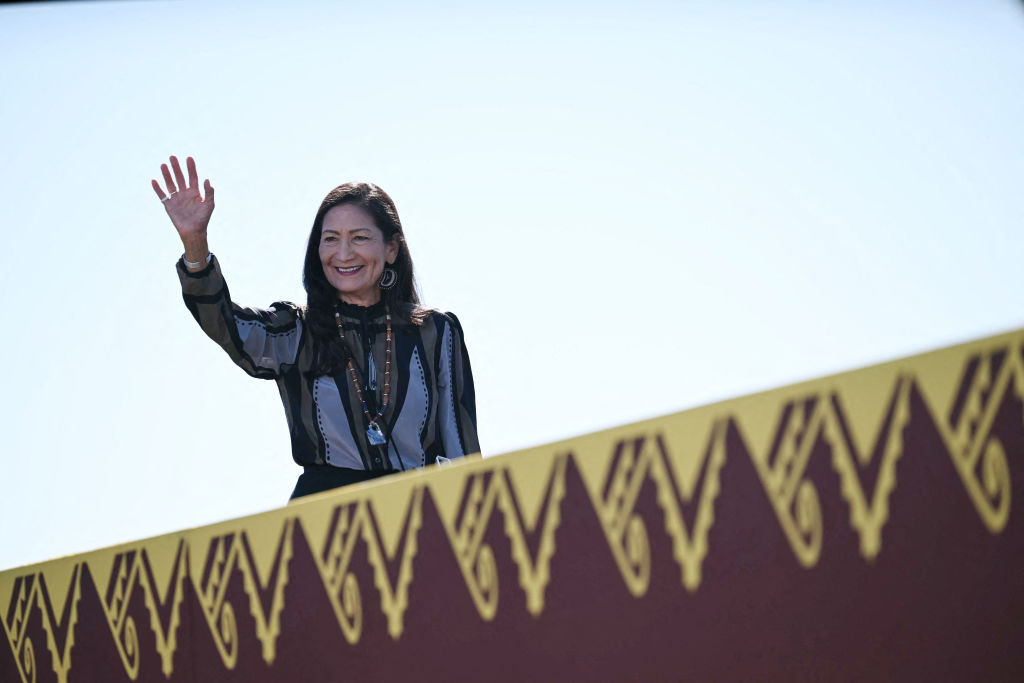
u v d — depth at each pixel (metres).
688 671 3.94
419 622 4.70
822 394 3.79
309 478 8.27
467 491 4.62
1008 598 3.38
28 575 6.79
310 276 8.71
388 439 8.40
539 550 4.36
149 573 5.98
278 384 8.48
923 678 3.50
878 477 3.65
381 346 8.64
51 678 6.52
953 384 3.54
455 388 8.86
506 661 4.39
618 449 4.22
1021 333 3.44
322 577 5.11
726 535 3.92
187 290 8.10
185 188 8.26
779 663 3.77
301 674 5.12
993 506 3.43
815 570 3.73
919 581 3.54
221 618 5.54
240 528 5.53
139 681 5.94
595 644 4.17
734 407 3.96
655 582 4.05
